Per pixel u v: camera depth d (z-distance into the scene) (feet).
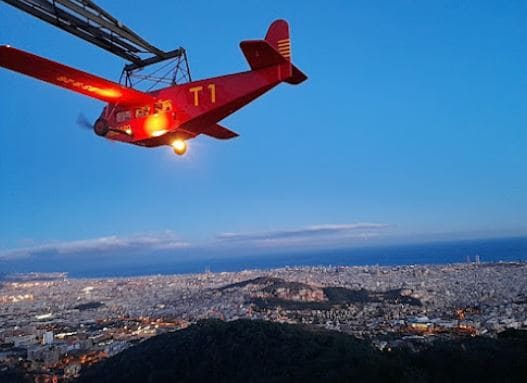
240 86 35.94
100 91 35.32
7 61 30.45
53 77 32.89
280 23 39.65
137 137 37.47
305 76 37.60
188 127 36.96
